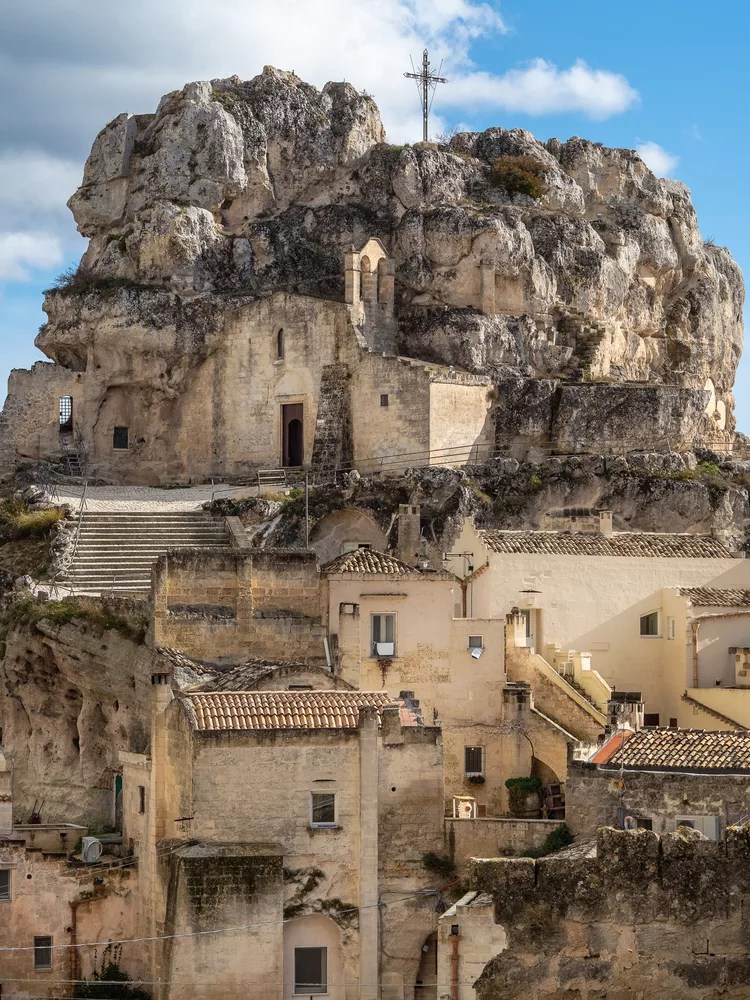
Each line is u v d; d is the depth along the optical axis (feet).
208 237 358.43
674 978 198.08
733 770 210.18
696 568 278.67
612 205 380.99
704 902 198.59
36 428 356.59
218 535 312.71
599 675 263.49
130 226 361.30
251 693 221.25
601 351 356.38
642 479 321.52
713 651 266.77
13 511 317.63
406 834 217.36
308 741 213.46
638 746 217.97
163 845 216.95
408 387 320.91
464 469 315.17
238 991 207.21
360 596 248.93
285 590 248.52
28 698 277.23
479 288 348.18
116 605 264.52
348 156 372.79
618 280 363.97
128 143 371.15
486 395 330.13
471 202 362.33
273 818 212.43
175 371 350.43
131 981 220.43
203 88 367.04
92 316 352.69
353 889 213.46
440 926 201.16
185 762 214.28
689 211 393.50
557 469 320.29
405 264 351.87
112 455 356.38
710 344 387.75
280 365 342.23
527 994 199.11
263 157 369.30
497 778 247.70
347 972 212.64
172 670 236.02
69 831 243.60
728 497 325.42
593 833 213.46
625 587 274.36
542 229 356.79
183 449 354.13
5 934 222.48
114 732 261.65
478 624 251.60
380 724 217.36
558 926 199.72
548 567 271.49
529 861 201.26
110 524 311.06
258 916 208.13
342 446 330.75
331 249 363.15
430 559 297.33
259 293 354.33
